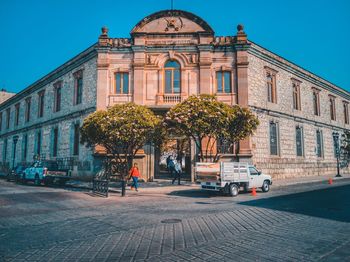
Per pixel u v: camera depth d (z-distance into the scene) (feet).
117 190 55.62
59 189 61.26
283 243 19.99
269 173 78.02
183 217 29.50
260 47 80.38
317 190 54.70
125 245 20.08
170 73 75.41
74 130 85.66
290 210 32.76
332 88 114.62
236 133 58.34
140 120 54.44
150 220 28.35
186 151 77.92
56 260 17.29
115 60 75.92
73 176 81.76
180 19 76.74
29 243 20.90
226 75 75.46
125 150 59.16
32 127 111.75
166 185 63.36
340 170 112.27
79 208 36.60
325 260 16.56
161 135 58.70
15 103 132.77
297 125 92.43
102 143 58.75
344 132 118.73
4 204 39.88
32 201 42.83
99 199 45.24
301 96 96.27
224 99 73.72
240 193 52.85
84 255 18.11
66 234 23.39
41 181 69.21
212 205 37.76
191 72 74.54
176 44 74.79
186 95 72.95
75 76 87.45
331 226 24.99
